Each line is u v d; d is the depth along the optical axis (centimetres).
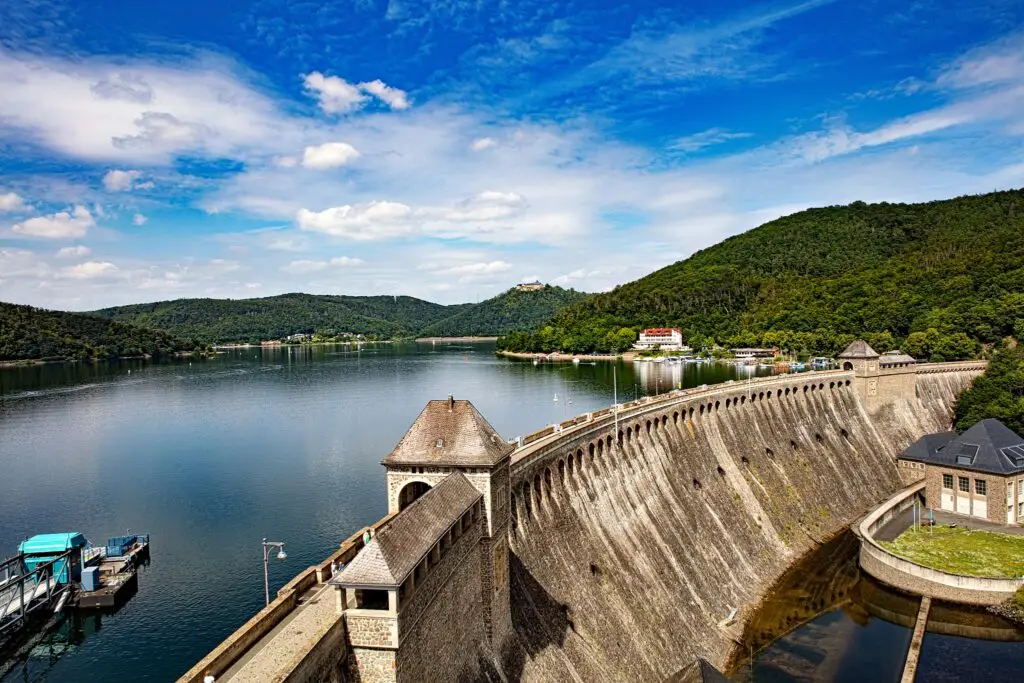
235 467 18088
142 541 12938
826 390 17875
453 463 6700
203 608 11106
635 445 12062
